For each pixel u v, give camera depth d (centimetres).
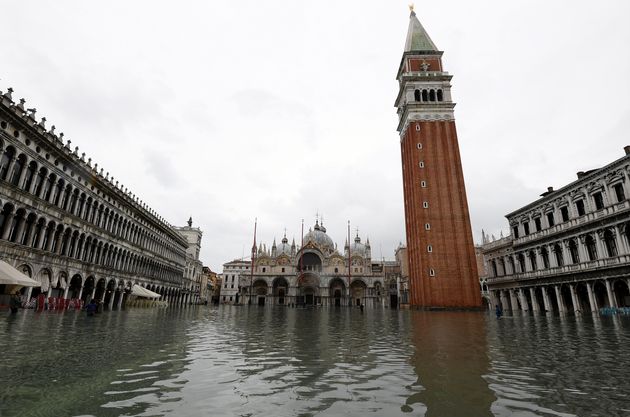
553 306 5703
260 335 2086
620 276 4378
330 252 13362
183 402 766
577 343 1723
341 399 803
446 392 863
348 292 11075
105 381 920
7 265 2995
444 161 6975
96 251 4988
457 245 6562
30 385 857
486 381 970
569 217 5312
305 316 4603
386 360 1273
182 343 1653
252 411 716
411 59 7838
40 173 3834
